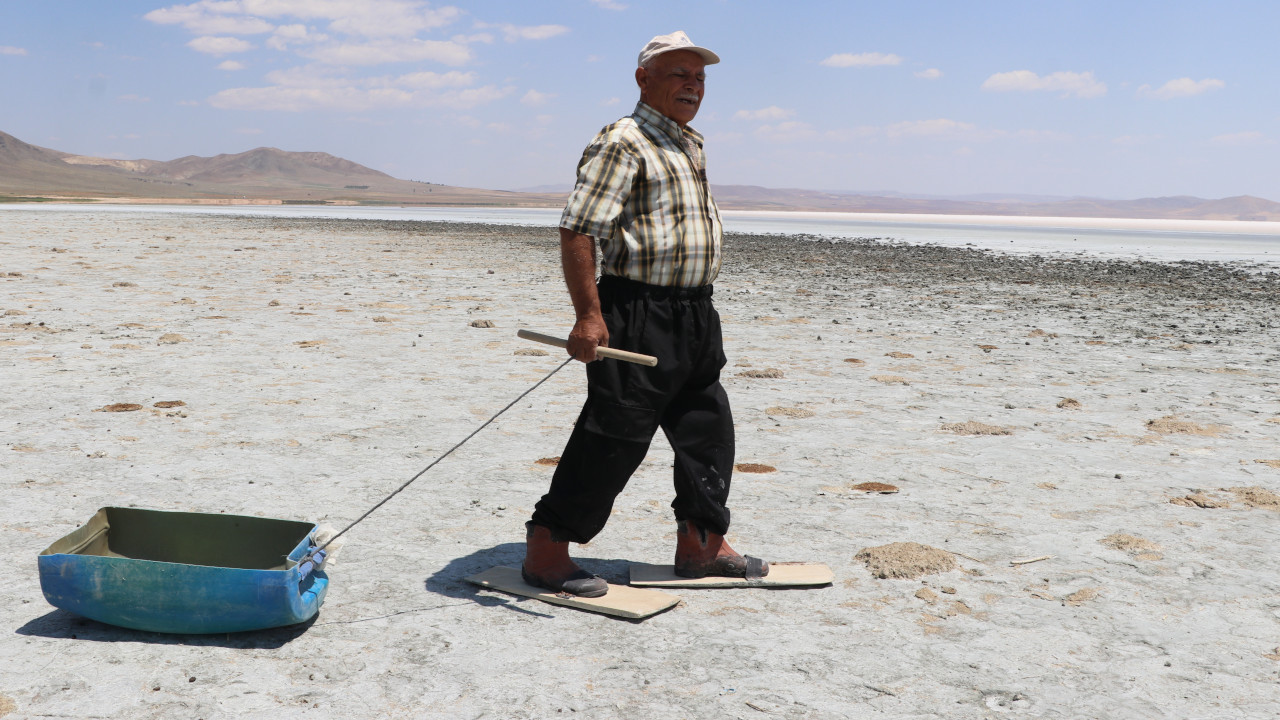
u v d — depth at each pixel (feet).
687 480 11.30
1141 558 12.73
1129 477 16.79
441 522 13.83
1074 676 9.32
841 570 12.19
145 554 11.11
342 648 9.65
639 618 10.48
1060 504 15.15
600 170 10.07
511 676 9.09
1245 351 33.27
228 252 75.61
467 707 8.46
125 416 19.89
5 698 8.48
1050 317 42.70
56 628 10.02
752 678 9.13
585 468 10.82
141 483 15.24
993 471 17.07
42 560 9.75
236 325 34.12
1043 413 22.29
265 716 8.25
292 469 16.28
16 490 14.73
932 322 39.91
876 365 28.78
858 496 15.48
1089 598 11.34
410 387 23.68
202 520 10.99
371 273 58.18
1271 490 16.06
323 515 13.92
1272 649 10.02
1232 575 12.15
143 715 8.23
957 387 25.43
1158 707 8.73
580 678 9.08
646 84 10.57
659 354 10.57
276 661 9.34
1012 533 13.70
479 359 28.04
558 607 10.90
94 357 26.91
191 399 21.72
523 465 16.94
